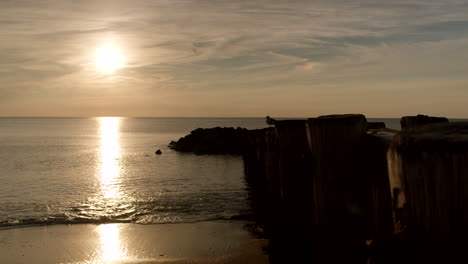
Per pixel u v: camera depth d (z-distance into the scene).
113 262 10.42
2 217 14.74
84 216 14.92
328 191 3.60
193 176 25.17
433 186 1.71
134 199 17.92
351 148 3.52
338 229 3.57
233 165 31.34
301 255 6.49
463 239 1.66
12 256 10.84
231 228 13.08
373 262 1.90
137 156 39.81
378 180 3.36
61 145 56.00
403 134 1.92
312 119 3.65
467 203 1.64
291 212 6.45
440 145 1.68
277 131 6.48
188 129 128.25
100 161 35.28
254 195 16.33
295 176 6.29
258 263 9.97
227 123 177.25
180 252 10.98
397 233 1.84
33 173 27.44
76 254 11.02
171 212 15.41
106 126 163.38
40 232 12.97
